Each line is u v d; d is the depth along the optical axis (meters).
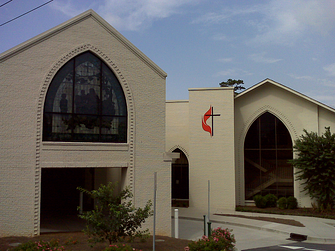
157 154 16.30
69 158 14.88
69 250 11.13
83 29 15.49
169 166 16.42
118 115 15.97
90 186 23.92
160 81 16.66
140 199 15.83
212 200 25.52
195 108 26.45
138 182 15.88
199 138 26.16
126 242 13.15
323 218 21.97
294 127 26.52
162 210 16.09
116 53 15.98
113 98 15.96
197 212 23.92
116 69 15.91
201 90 26.48
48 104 14.88
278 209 24.88
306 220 21.09
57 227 16.31
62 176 24.56
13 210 13.98
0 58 14.19
